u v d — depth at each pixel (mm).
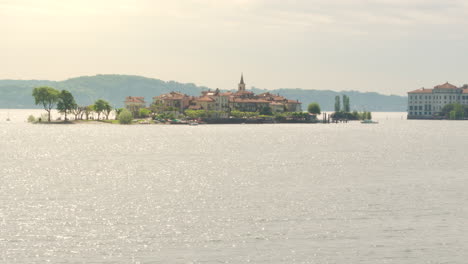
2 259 87812
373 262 87938
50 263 86375
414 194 144875
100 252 91750
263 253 91812
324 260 88812
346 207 126750
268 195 143875
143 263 86875
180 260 88375
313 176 184750
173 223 110812
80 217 115812
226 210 123688
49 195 143750
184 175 187750
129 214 119125
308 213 120250
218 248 94312
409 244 96625
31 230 104562
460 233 103438
